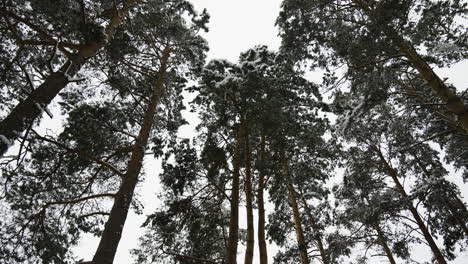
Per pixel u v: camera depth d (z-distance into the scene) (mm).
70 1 6312
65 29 7293
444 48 8938
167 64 11109
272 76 9680
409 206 12570
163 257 11445
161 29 9961
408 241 13797
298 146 11414
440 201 11555
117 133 8750
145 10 9422
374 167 15172
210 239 11234
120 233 6133
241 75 9203
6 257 7367
